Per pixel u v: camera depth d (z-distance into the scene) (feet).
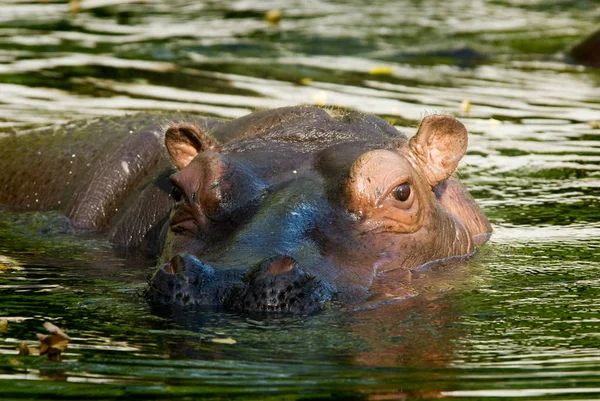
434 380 48.49
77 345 53.01
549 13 205.57
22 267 71.72
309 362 50.34
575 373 49.55
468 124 119.75
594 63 160.04
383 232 64.34
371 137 71.87
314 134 71.20
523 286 64.90
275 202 63.26
